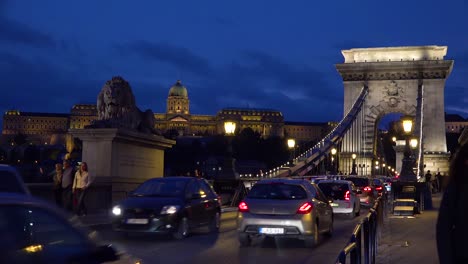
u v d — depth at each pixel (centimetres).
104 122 2520
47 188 2078
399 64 8862
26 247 469
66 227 503
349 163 8788
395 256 1366
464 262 452
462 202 457
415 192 3162
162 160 2970
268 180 1647
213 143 18475
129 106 2677
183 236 1745
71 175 2033
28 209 477
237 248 1564
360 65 9006
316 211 1593
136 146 2670
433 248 1514
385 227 2112
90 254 494
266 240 1739
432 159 8519
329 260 1364
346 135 8862
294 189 1596
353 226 2277
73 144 2628
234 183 3275
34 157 15388
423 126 8719
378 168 9700
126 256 532
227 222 2411
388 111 8962
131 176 2616
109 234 1798
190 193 1841
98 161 2456
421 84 8819
